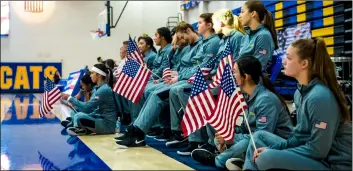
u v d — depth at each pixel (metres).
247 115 3.06
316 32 8.24
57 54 17.12
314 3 8.35
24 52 16.84
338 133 2.45
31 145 4.11
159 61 5.43
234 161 2.82
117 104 5.75
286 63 2.57
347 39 7.43
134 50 4.60
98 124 4.84
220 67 3.16
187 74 4.35
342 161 2.41
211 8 13.55
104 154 3.58
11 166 3.15
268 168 2.46
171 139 4.15
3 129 5.33
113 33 17.39
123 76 4.26
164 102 4.12
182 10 15.77
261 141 2.70
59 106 9.30
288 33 9.07
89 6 17.38
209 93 2.92
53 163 3.24
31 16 16.91
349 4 7.37
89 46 17.36
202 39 4.41
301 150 2.43
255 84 2.97
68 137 4.65
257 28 3.62
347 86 5.14
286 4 9.35
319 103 2.36
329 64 2.45
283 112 2.93
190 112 2.91
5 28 16.64
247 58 2.97
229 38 3.92
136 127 4.00
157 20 17.61
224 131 2.81
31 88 16.66
